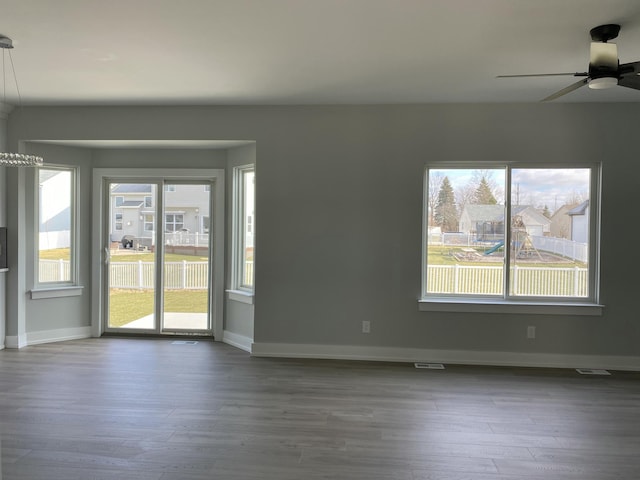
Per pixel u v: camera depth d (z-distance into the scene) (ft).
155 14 9.52
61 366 15.29
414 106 16.28
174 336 19.34
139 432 10.48
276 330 16.80
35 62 12.27
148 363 15.74
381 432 10.65
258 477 8.66
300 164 16.63
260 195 16.74
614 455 9.70
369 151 16.46
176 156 18.80
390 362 16.31
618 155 15.72
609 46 9.53
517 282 16.52
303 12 9.42
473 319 16.26
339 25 10.02
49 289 18.15
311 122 16.58
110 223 19.31
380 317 16.55
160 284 19.33
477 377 14.74
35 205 17.99
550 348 16.02
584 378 14.75
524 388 13.74
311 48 11.30
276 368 15.38
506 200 16.46
